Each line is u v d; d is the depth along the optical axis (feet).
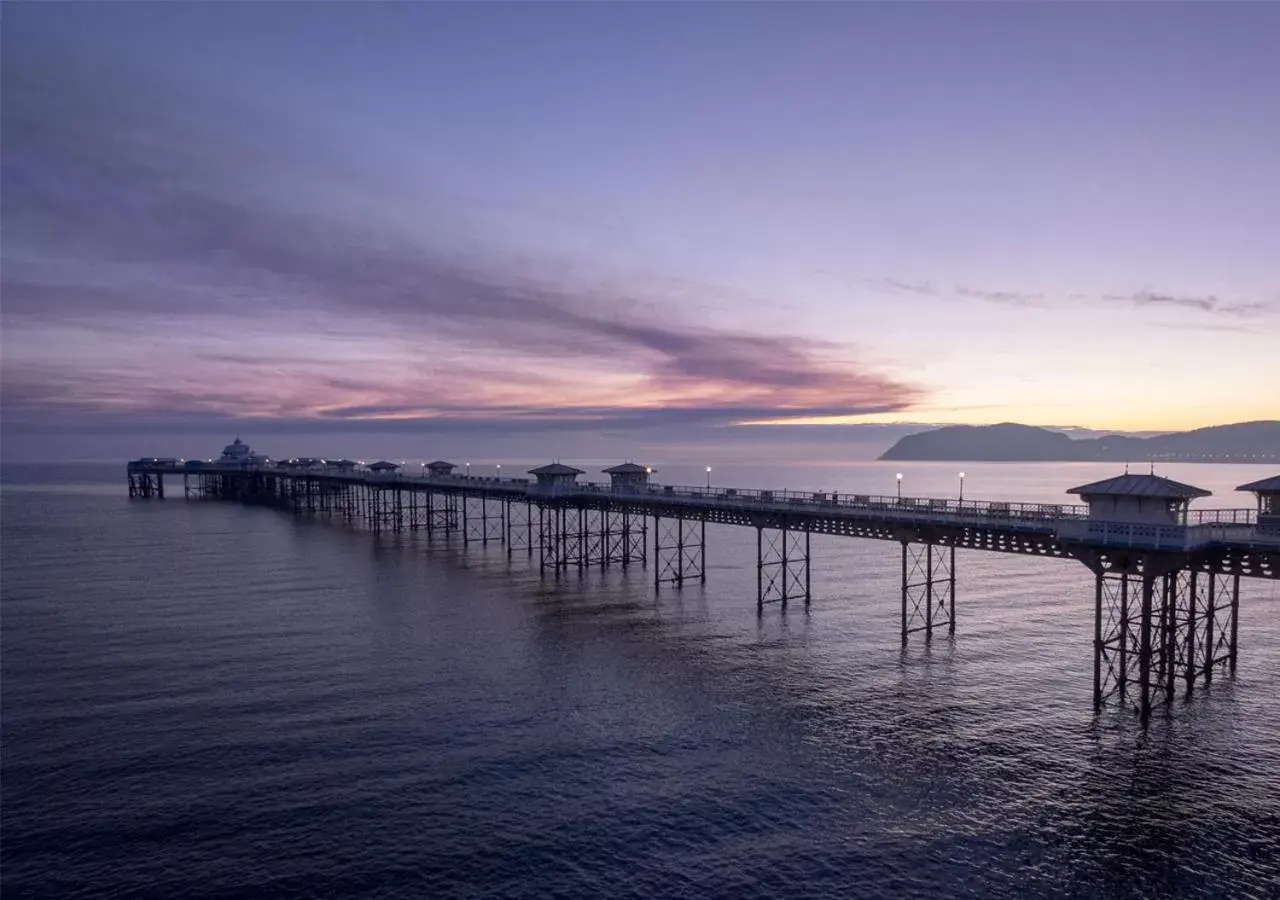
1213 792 96.73
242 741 112.78
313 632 173.06
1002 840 87.35
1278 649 155.43
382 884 79.77
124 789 98.48
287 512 488.02
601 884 79.92
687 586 230.68
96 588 227.20
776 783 100.32
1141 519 116.26
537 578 243.19
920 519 150.20
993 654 154.61
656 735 115.14
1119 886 79.30
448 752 109.40
